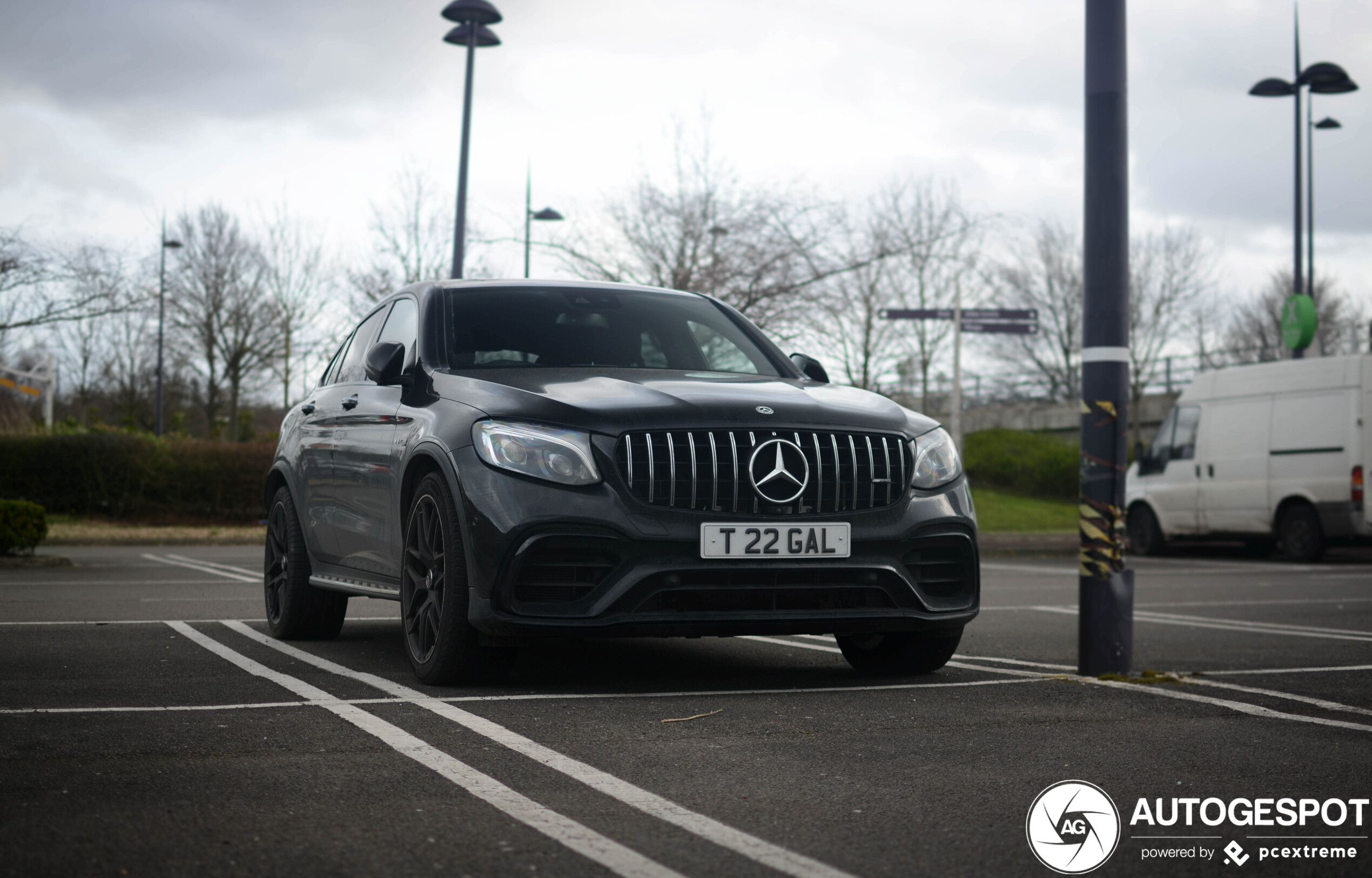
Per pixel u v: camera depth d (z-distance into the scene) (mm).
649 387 5164
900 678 5586
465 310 6141
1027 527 22781
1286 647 7273
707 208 21672
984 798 3414
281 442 7543
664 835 3033
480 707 4664
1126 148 5762
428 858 2834
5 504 14602
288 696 4891
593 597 4777
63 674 5492
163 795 3344
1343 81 21594
